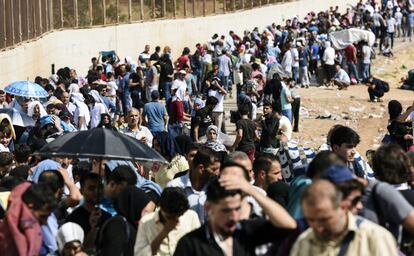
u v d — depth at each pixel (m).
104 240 19.84
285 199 21.06
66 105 50.31
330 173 15.42
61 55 82.31
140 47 94.56
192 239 16.52
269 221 16.31
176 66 86.25
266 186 23.70
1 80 65.62
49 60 79.25
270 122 41.69
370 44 96.00
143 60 79.69
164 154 33.47
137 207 20.80
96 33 86.81
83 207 21.50
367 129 74.62
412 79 97.38
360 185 15.38
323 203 14.32
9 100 54.22
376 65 112.75
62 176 21.58
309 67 94.00
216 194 15.96
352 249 14.78
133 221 20.81
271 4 123.88
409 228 16.62
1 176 27.52
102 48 87.94
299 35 105.00
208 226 16.59
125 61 78.75
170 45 100.31
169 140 33.53
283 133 41.69
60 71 62.47
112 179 21.09
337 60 94.44
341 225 14.66
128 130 39.75
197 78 82.81
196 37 105.38
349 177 15.36
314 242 14.94
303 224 15.93
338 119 78.25
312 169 17.31
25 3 72.19
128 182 21.03
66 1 83.12
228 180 15.99
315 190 14.39
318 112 80.12
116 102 67.06
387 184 16.92
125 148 22.58
